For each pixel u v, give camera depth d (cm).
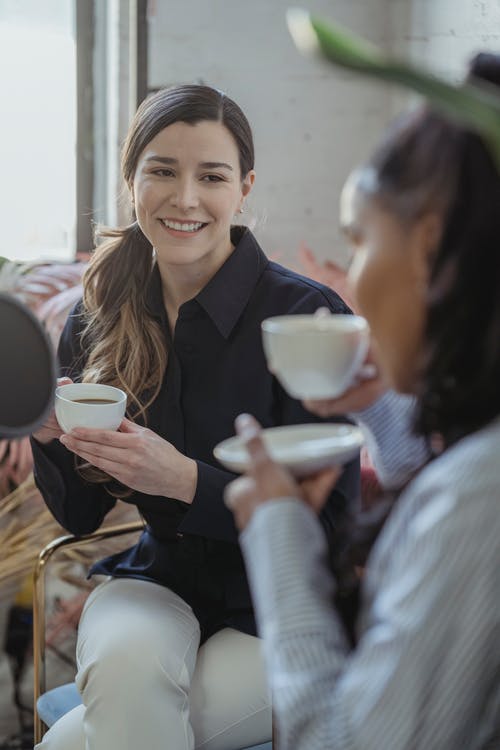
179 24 314
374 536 113
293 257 328
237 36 317
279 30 317
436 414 102
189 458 190
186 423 198
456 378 97
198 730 182
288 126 322
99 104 318
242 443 121
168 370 202
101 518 214
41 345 103
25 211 317
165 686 174
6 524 284
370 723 89
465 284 93
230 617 193
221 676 185
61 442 194
